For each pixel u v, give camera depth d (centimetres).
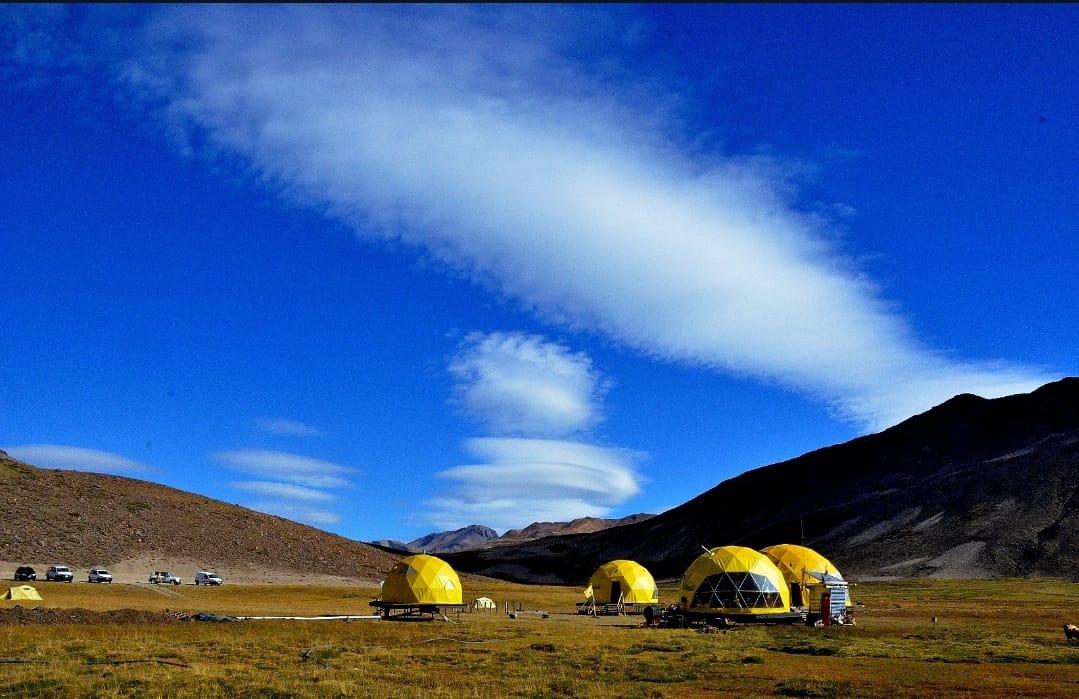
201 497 13500
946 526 14725
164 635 3438
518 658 2858
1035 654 3041
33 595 5625
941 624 4728
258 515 13300
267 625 4019
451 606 5131
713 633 4103
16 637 3175
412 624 4403
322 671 2434
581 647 3256
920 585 10981
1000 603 7306
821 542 16738
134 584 7525
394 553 15225
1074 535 12662
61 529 9900
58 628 3522
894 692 2212
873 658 2980
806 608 4962
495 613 5853
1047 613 5797
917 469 19588
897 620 5144
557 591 10731
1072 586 10256
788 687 2238
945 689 2267
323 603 6519
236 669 2438
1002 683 2372
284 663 2623
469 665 2661
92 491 11606
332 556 12169
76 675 2239
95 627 3628
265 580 9969
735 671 2623
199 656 2733
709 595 4762
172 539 10725
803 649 3194
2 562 8588
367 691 2091
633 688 2238
